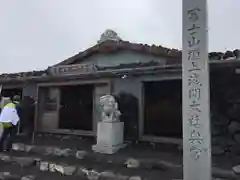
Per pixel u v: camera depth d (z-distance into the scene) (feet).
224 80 17.08
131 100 20.80
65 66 23.50
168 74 18.79
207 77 8.78
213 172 12.52
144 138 19.94
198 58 9.01
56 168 15.51
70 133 24.14
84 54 24.35
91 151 17.46
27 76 24.80
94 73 19.86
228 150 16.34
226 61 14.07
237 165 13.15
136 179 12.81
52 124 25.94
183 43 9.42
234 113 16.69
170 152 16.80
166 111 20.08
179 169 13.30
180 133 19.43
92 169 14.40
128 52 22.70
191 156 8.98
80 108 25.08
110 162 15.48
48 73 24.49
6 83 26.78
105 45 23.34
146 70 17.51
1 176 15.43
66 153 17.62
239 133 16.39
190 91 9.14
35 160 16.94
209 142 8.66
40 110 26.43
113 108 17.95
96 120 22.71
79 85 24.13
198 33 9.06
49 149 18.53
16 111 21.25
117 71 18.62
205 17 8.95
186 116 9.19
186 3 9.43
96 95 22.80
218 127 17.11
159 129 20.16
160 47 20.30
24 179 14.60
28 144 20.36
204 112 8.79
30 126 26.45
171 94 20.04
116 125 17.93
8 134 20.33
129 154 16.35
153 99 20.58
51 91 26.55
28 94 27.20
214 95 17.39
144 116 20.44
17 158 17.60
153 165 14.15
